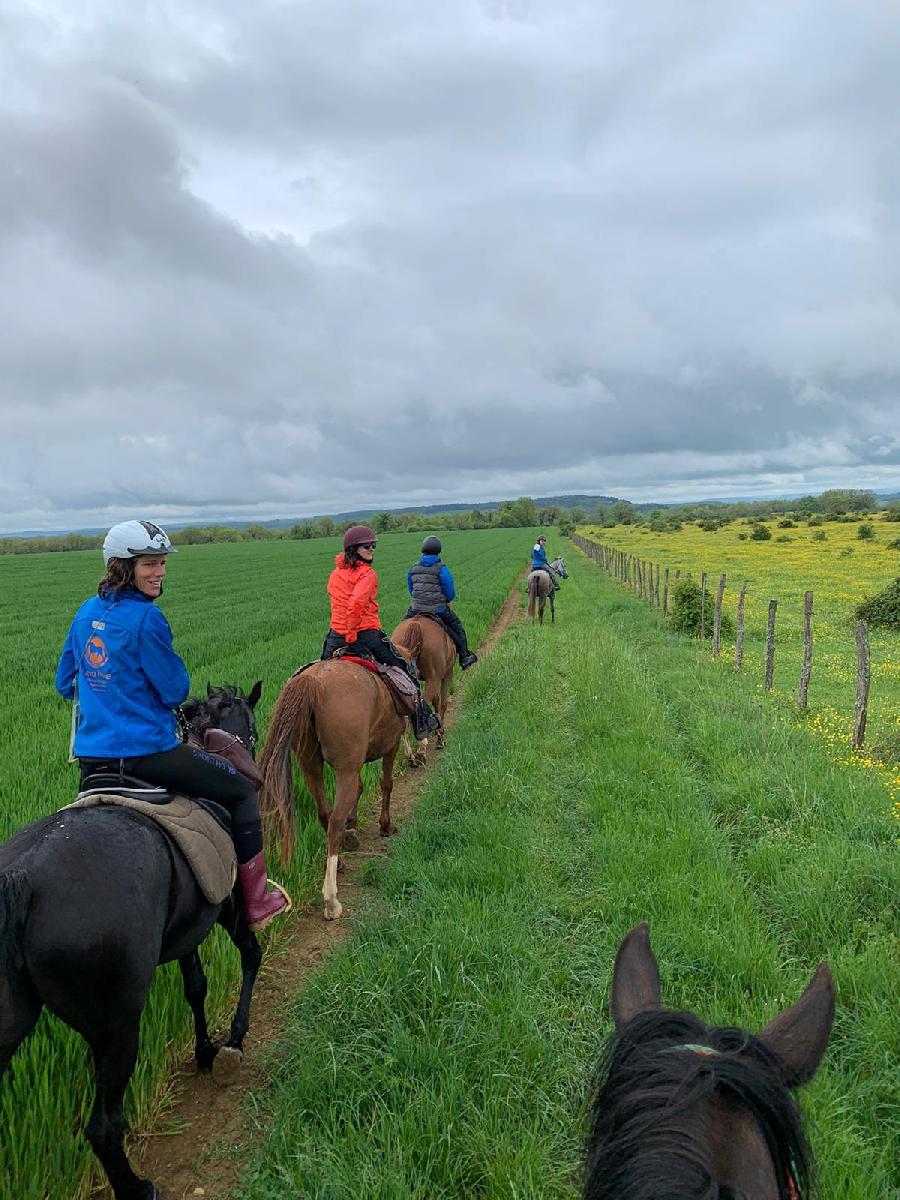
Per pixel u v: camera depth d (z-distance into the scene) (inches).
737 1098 60.6
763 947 191.8
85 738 139.9
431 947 187.5
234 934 167.5
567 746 378.0
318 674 248.1
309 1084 149.5
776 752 351.9
